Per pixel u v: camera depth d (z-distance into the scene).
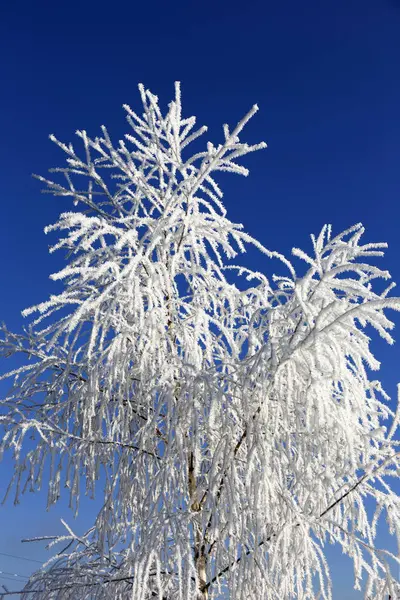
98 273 3.68
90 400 4.30
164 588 4.06
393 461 3.75
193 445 3.74
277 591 3.79
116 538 4.38
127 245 4.48
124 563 4.49
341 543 3.75
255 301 4.50
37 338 4.28
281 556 3.80
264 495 3.48
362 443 3.67
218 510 3.76
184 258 4.82
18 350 4.82
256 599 3.67
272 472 3.69
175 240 4.68
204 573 4.15
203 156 4.33
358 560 3.80
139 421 4.71
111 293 4.39
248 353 3.94
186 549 3.52
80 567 4.73
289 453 3.58
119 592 4.51
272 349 3.40
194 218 4.59
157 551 3.64
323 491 3.85
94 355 4.54
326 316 3.39
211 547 4.12
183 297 4.59
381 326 3.10
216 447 4.07
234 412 4.10
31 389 4.84
